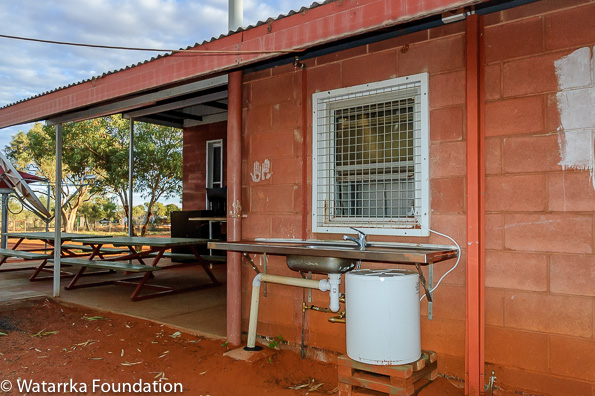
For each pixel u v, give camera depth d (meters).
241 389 3.53
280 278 4.07
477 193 3.19
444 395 3.21
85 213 31.83
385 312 3.08
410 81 3.62
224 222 10.91
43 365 4.05
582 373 2.89
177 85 5.08
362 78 3.90
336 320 3.73
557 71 3.01
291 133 4.34
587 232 2.89
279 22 3.47
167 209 30.56
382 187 3.92
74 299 6.62
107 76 4.89
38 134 20.72
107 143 17.92
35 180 11.31
